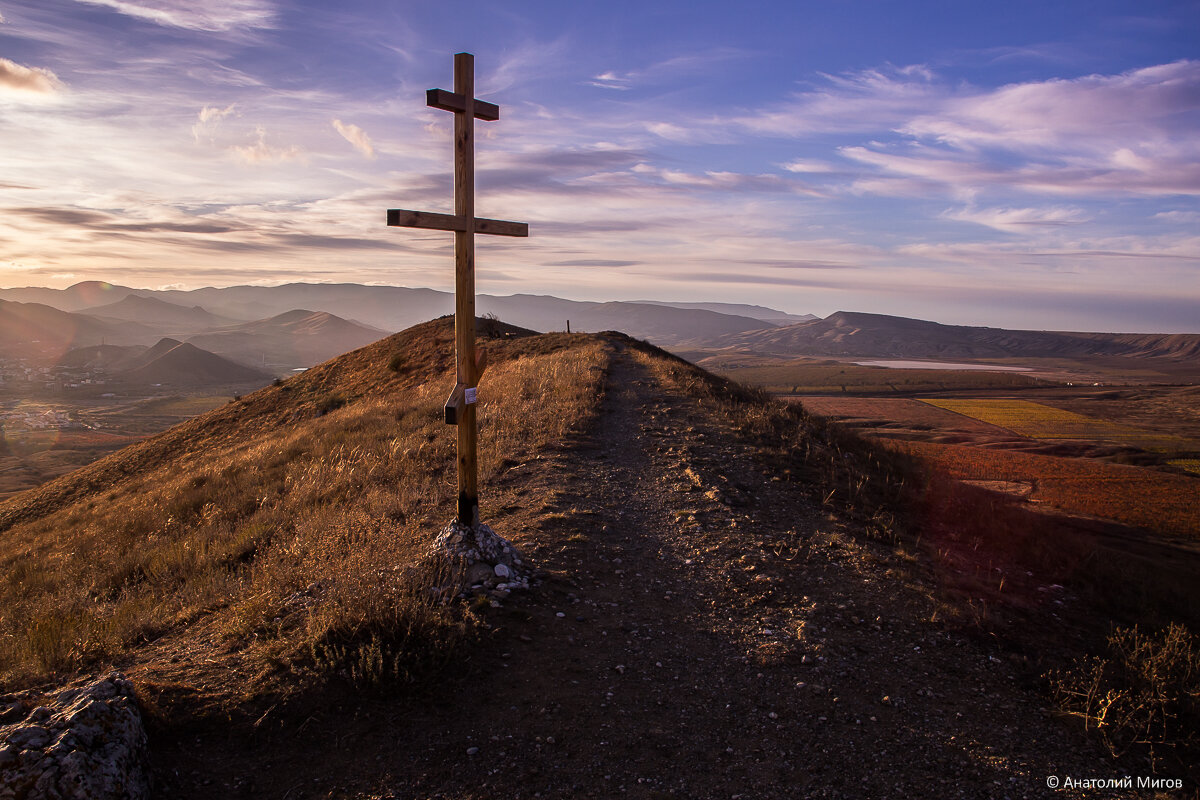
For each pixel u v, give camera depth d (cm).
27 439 17975
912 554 762
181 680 433
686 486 966
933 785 389
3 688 455
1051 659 553
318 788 353
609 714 438
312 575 605
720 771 392
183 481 1549
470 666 467
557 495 912
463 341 616
